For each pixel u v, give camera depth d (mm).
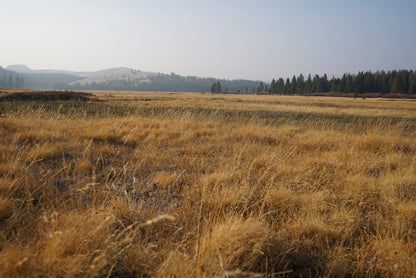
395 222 2539
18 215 2387
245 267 1914
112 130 6922
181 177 3828
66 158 4516
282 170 3895
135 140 6184
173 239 2160
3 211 2375
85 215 2188
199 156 5031
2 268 1463
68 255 1636
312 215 2598
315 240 2348
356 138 6730
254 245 1976
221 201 2820
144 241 2102
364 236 2475
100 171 4027
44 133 5648
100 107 18609
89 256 1688
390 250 2092
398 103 51531
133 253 1846
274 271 1944
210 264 1757
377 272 1970
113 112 15242
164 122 8680
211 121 9594
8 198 2631
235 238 1988
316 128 9914
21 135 5266
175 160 4684
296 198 3041
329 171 4086
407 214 2719
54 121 7199
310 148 5957
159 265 1733
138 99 35344
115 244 1843
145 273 1751
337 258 2072
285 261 2057
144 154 4910
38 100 22656
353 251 2250
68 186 3244
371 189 3340
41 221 2186
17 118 7188
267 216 2744
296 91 148375
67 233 1823
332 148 5926
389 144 6113
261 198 2955
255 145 5867
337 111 24781
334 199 3084
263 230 2180
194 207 2820
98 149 5207
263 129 7934
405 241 2350
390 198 3027
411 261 1933
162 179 3525
